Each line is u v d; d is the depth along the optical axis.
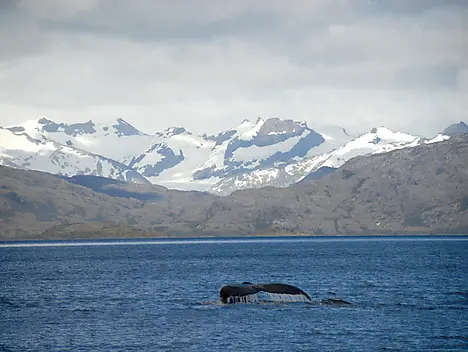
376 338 182.88
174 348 174.00
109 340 184.88
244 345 176.62
